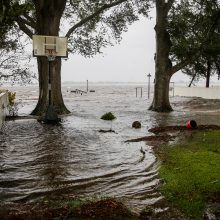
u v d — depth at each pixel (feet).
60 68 88.02
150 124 68.03
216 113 93.81
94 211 21.01
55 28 86.07
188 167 31.68
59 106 87.40
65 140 48.91
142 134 54.90
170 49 104.37
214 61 137.80
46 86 85.30
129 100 159.94
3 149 42.42
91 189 27.22
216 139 47.19
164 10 98.48
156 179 29.63
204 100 150.41
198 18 100.32
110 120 74.84
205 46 100.01
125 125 66.18
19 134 54.19
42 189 27.09
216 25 99.71
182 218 21.16
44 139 49.65
